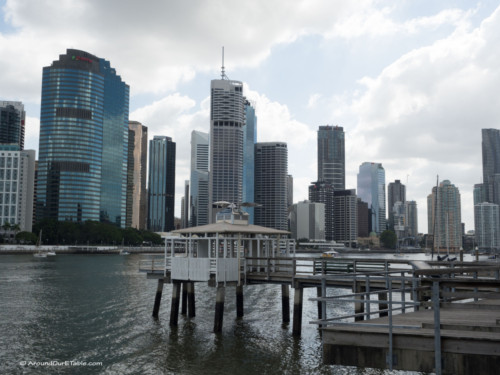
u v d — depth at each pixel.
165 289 72.44
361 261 31.78
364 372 26.62
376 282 31.83
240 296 44.47
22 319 45.19
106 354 31.52
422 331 12.60
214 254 39.31
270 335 36.44
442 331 12.72
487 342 11.44
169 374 26.98
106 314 47.69
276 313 47.78
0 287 75.38
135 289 72.62
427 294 18.59
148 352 31.83
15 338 36.59
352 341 12.98
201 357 30.38
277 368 27.86
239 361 29.38
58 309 51.56
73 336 37.16
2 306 53.97
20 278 93.00
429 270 11.49
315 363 28.78
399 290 16.20
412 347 12.29
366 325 12.80
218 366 28.42
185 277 38.16
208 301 57.16
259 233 38.34
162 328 39.50
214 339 35.19
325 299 13.71
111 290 71.19
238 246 37.31
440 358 11.59
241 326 40.22
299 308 35.16
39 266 136.12
